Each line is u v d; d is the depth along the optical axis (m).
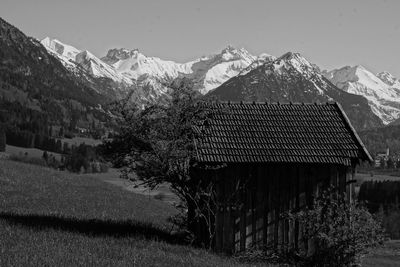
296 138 24.91
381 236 23.70
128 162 23.28
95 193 42.78
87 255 16.98
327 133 25.47
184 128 23.20
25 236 18.62
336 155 24.53
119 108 23.08
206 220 23.41
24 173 45.91
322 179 24.80
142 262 17.48
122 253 18.33
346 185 24.95
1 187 35.31
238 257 23.27
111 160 23.42
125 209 35.94
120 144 23.19
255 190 24.20
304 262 24.06
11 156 125.31
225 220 23.88
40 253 16.09
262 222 24.16
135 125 22.89
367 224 23.58
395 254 65.31
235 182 24.03
